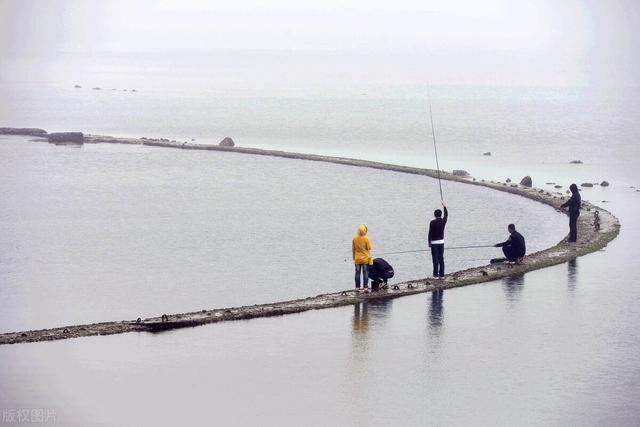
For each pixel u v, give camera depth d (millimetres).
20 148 167875
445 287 63312
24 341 52000
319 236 92625
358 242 62062
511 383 45656
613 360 48688
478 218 99438
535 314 56781
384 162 150875
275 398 43812
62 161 150875
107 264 81500
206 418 41469
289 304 59250
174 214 105875
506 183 121938
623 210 95375
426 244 87500
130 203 113562
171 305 67438
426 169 137000
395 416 41781
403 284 64188
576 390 44688
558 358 49000
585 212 91688
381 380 46125
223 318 56281
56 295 70938
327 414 42000
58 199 117000
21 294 71125
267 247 87812
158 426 40562
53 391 44438
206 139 189000
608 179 126750
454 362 48562
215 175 135250
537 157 157375
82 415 41688
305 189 122125
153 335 53312
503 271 67062
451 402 43344
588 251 73750
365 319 56250
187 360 48906
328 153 164375
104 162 149500
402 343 51625
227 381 45938
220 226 98500
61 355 49656
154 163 148000
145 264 81375
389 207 108062
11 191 123250
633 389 44750
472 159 155125
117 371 47188
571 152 165250
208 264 80938
